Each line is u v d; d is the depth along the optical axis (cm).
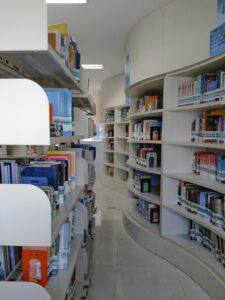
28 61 143
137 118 444
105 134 787
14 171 140
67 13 352
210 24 243
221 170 246
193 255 268
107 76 731
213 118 248
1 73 161
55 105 157
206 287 240
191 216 274
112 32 413
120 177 714
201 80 260
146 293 238
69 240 171
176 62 288
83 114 256
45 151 212
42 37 106
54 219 133
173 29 292
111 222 440
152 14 329
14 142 107
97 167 913
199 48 259
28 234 110
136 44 369
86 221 228
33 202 109
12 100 106
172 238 306
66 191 184
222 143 235
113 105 718
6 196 110
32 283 111
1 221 110
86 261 223
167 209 316
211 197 252
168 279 263
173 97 307
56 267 154
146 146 404
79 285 216
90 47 490
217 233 231
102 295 234
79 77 233
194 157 308
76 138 196
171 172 314
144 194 373
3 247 129
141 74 350
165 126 308
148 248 330
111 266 288
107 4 326
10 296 111
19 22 106
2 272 129
